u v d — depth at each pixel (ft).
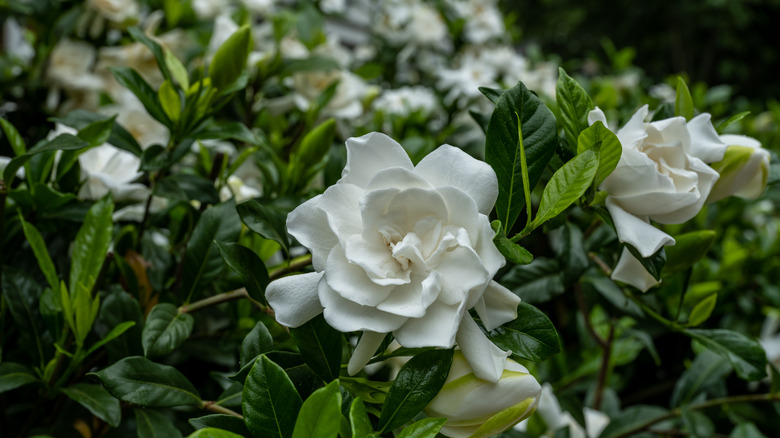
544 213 1.13
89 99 2.52
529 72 4.10
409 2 3.90
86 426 1.64
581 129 1.31
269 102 2.44
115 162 1.70
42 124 2.54
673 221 1.27
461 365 1.11
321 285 1.04
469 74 3.36
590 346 2.54
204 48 2.44
